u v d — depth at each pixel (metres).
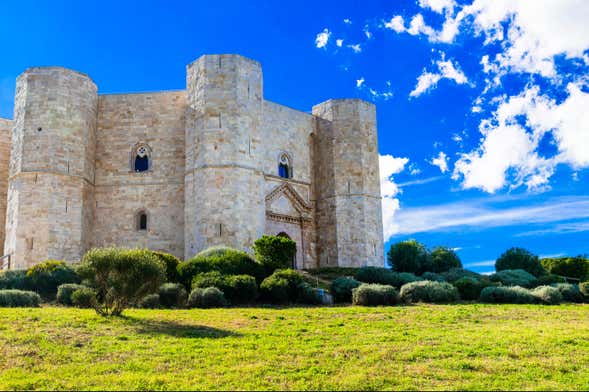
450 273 41.88
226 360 14.17
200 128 40.00
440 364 14.23
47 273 28.72
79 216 39.53
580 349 16.08
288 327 19.22
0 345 14.91
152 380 12.34
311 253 48.00
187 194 40.12
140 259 20.31
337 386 12.31
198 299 25.14
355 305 27.14
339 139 48.97
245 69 41.47
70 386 11.96
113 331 17.16
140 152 43.81
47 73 39.88
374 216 48.34
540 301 29.61
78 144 40.31
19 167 38.41
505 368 13.96
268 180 45.38
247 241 38.69
